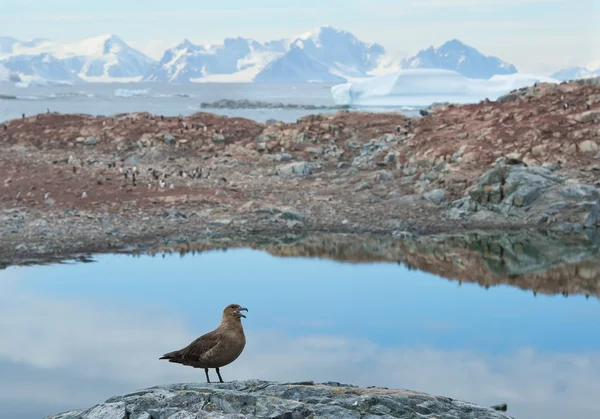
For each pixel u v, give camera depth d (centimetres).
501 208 3030
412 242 2720
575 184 3020
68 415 786
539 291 2073
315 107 12281
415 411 805
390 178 3509
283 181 3616
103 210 2983
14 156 3922
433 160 3503
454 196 3184
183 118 4681
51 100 19225
